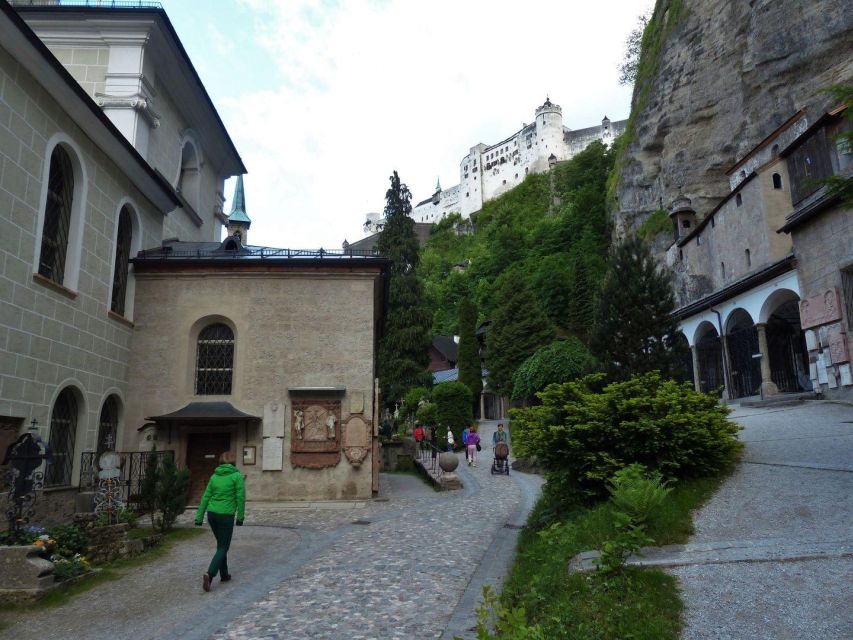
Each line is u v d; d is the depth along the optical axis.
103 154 15.66
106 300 15.70
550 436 9.62
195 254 18.14
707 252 36.81
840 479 8.57
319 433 16.62
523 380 27.00
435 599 7.22
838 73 34.78
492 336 42.47
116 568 9.30
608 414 9.40
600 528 7.45
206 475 16.52
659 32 54.25
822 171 25.14
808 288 21.72
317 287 17.55
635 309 13.52
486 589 4.73
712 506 7.97
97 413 15.15
